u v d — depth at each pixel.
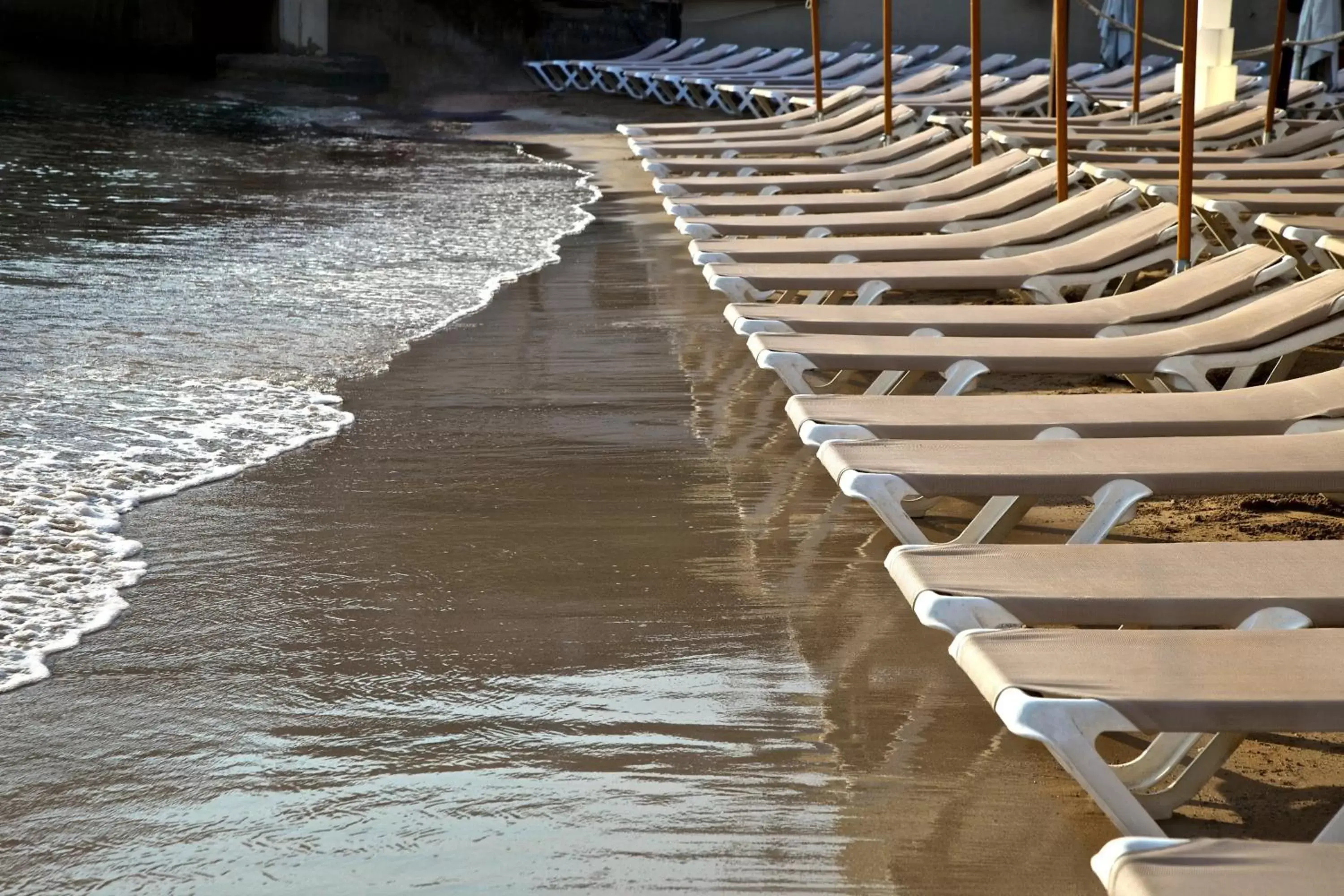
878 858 2.89
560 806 3.09
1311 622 2.82
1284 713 2.33
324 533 4.86
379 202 14.72
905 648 3.92
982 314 6.11
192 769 3.25
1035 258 7.42
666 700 3.61
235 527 4.91
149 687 3.68
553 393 6.81
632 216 13.62
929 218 9.30
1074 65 25.20
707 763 3.28
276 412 6.41
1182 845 1.94
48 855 2.91
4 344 7.64
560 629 4.05
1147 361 5.29
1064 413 4.40
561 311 8.91
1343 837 2.33
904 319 6.01
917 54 26.14
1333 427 4.33
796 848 2.92
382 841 2.96
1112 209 7.91
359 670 3.78
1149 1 28.53
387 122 24.94
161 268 10.40
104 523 4.89
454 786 3.18
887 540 4.80
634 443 5.96
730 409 6.49
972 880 2.81
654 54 30.42
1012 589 2.88
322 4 29.72
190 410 6.41
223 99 26.53
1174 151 13.57
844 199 10.27
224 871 2.85
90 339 7.85
